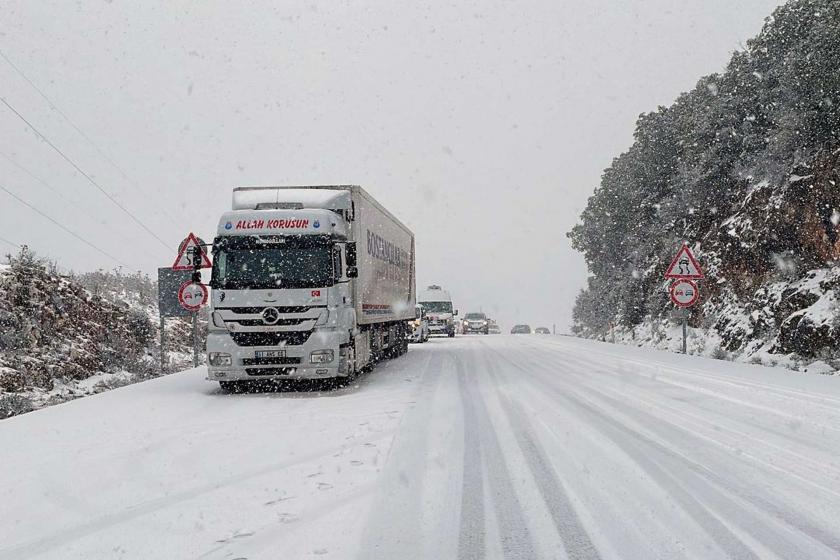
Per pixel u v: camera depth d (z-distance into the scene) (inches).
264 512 209.3
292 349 522.0
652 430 331.9
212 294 531.5
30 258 831.1
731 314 959.0
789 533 184.4
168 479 253.4
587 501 215.5
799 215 850.8
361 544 178.7
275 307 526.0
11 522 205.9
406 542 179.9
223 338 526.6
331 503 217.2
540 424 353.4
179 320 1283.2
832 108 807.7
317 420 383.6
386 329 826.2
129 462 282.7
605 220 1695.4
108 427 370.0
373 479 246.4
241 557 171.0
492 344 1266.0
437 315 1606.8
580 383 538.0
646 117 1573.6
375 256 719.7
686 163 1269.7
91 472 266.2
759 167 981.2
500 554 170.6
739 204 1071.0
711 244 1118.4
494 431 335.9
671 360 749.3
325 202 596.1
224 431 352.2
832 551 170.7
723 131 1106.7
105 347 857.5
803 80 829.2
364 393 513.3
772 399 425.4
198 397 506.0
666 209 1331.2
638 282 1429.6
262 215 548.4
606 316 1658.5
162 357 932.6
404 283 957.2
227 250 539.2
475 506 211.5
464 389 515.2
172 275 778.8
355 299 614.9
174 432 351.6
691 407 402.3
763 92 1026.7
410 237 1028.5
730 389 478.6
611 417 371.2
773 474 246.2
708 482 236.2
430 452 289.3
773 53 1039.6
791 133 863.1
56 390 660.7
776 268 885.8
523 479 243.1
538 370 662.5
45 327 764.0
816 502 212.5
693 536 182.4
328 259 537.3
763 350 785.6
